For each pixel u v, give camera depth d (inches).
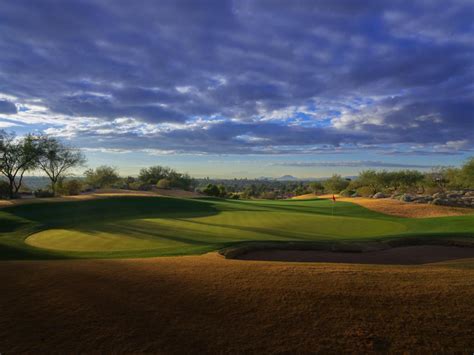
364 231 686.5
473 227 697.6
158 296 230.7
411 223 807.1
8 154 1606.8
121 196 1507.1
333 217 946.1
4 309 210.8
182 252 429.4
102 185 2615.7
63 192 1776.6
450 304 207.3
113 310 208.7
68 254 429.7
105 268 306.3
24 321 194.2
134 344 169.0
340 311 203.0
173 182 3277.6
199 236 606.2
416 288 236.1
